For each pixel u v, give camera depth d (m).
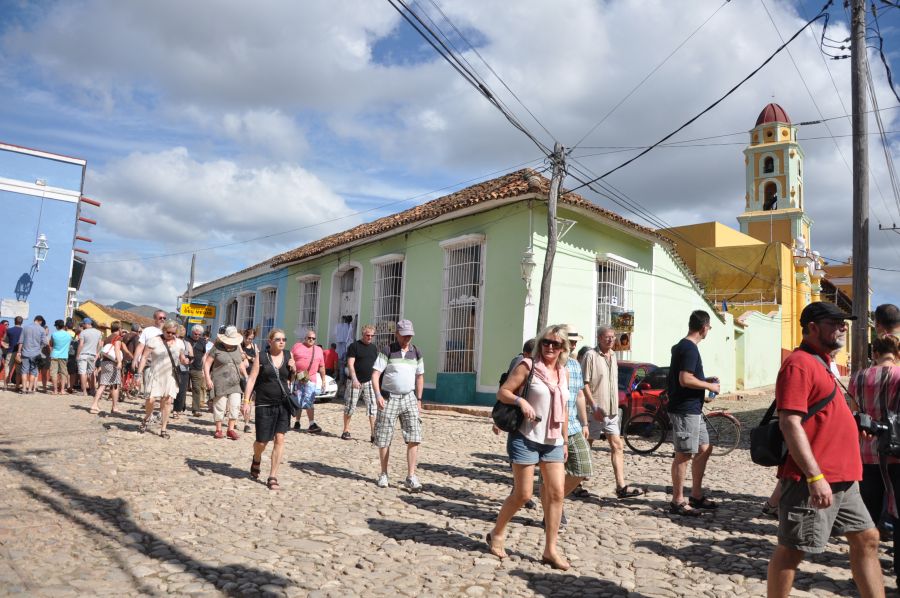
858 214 9.56
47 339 16.03
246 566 4.29
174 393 9.64
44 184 19.95
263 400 6.78
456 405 14.93
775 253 27.45
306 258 22.48
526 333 14.43
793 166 33.56
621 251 17.55
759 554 4.93
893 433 4.15
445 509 6.10
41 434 9.03
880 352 4.72
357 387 10.00
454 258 16.66
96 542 4.63
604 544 5.15
